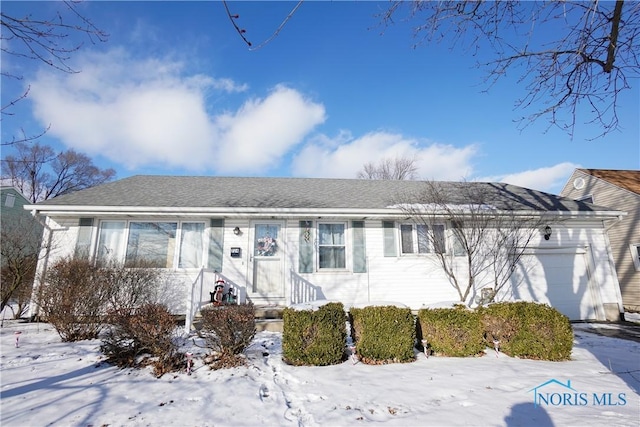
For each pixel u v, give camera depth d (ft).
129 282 23.36
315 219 31.89
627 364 16.75
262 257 30.86
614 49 14.33
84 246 28.76
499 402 11.76
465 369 15.69
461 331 18.65
